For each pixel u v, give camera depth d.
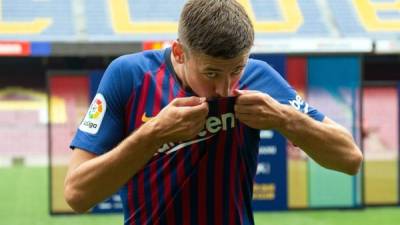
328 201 10.85
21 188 13.86
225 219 2.69
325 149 2.57
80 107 10.05
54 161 10.34
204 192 2.65
